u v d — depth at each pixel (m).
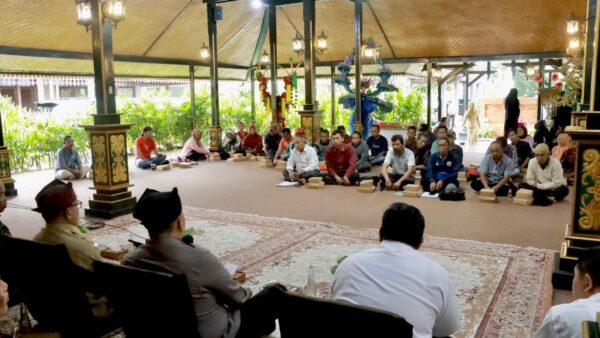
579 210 3.77
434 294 2.01
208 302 2.33
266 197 7.32
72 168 9.60
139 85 22.02
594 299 1.79
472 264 4.27
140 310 2.19
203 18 12.86
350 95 13.05
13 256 2.60
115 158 6.42
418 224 2.15
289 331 1.90
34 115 11.86
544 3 11.89
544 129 10.56
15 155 10.80
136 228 5.78
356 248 4.78
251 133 12.23
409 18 13.48
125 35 11.80
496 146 6.96
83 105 13.20
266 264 4.35
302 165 8.33
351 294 2.03
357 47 12.29
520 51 14.27
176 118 15.34
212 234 5.34
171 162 11.06
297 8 13.59
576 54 10.70
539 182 6.70
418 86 24.42
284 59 16.48
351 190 7.71
